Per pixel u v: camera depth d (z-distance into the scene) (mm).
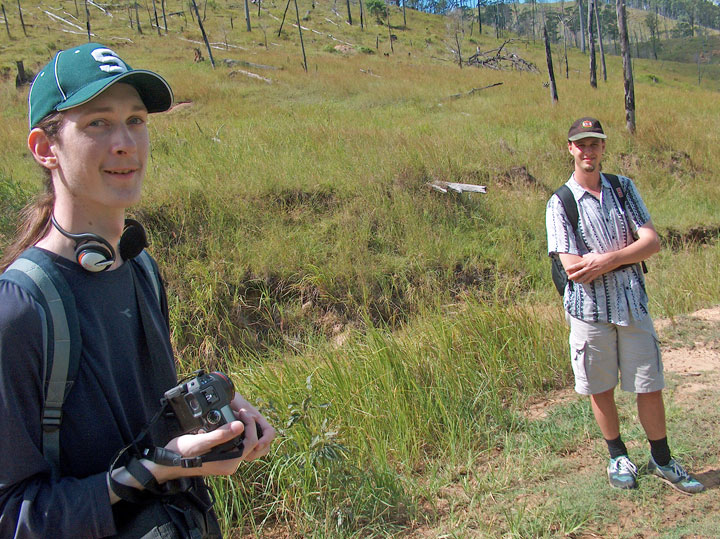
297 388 4148
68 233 1507
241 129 13078
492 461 3764
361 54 42812
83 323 1479
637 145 14188
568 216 3408
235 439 1554
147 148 1626
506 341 5070
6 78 29047
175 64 31406
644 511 3186
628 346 3326
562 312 5895
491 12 94188
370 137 11883
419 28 64562
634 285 3338
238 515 3264
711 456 3617
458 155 11180
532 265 8656
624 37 14734
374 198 9039
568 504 3234
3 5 48750
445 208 9375
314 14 62156
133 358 1605
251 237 7957
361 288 7625
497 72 35312
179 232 7680
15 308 1354
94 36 42719
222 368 6555
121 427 1529
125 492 1422
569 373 4973
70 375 1415
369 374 4488
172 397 1525
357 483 3352
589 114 17391
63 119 1484
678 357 5137
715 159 13852
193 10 53906
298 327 7258
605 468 3586
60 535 1340
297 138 11680
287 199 8734
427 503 3410
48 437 1396
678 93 26047
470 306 5656
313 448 3348
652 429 3377
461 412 4215
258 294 7391
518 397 4652
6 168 9547
